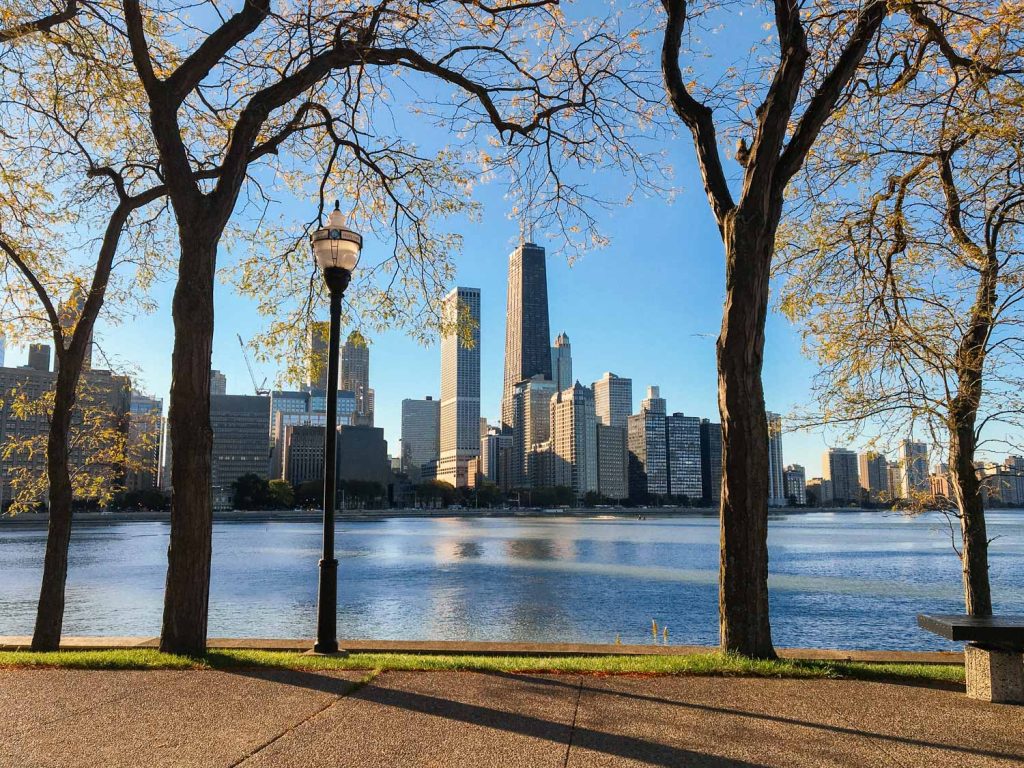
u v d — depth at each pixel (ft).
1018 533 439.22
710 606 140.87
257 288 49.55
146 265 50.52
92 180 47.60
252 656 31.07
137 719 20.90
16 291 44.32
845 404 42.86
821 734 19.74
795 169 31.96
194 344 32.89
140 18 33.65
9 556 250.98
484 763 17.22
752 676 27.07
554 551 299.79
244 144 34.81
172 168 33.40
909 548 320.50
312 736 19.27
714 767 17.02
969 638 23.86
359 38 37.42
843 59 31.30
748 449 30.66
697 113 33.83
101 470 48.73
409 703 22.75
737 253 30.96
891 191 45.96
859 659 34.09
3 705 22.50
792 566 232.32
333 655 32.76
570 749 18.26
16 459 54.65
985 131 37.14
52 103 43.80
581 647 36.99
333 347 36.99
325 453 35.99
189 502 32.53
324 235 37.70
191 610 32.09
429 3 38.29
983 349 38.73
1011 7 35.81
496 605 141.79
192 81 34.47
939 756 17.90
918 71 39.93
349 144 47.32
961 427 40.86
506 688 24.82
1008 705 22.95
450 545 341.82
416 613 131.64
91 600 145.18
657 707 22.43
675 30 34.19
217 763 17.17
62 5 40.09
